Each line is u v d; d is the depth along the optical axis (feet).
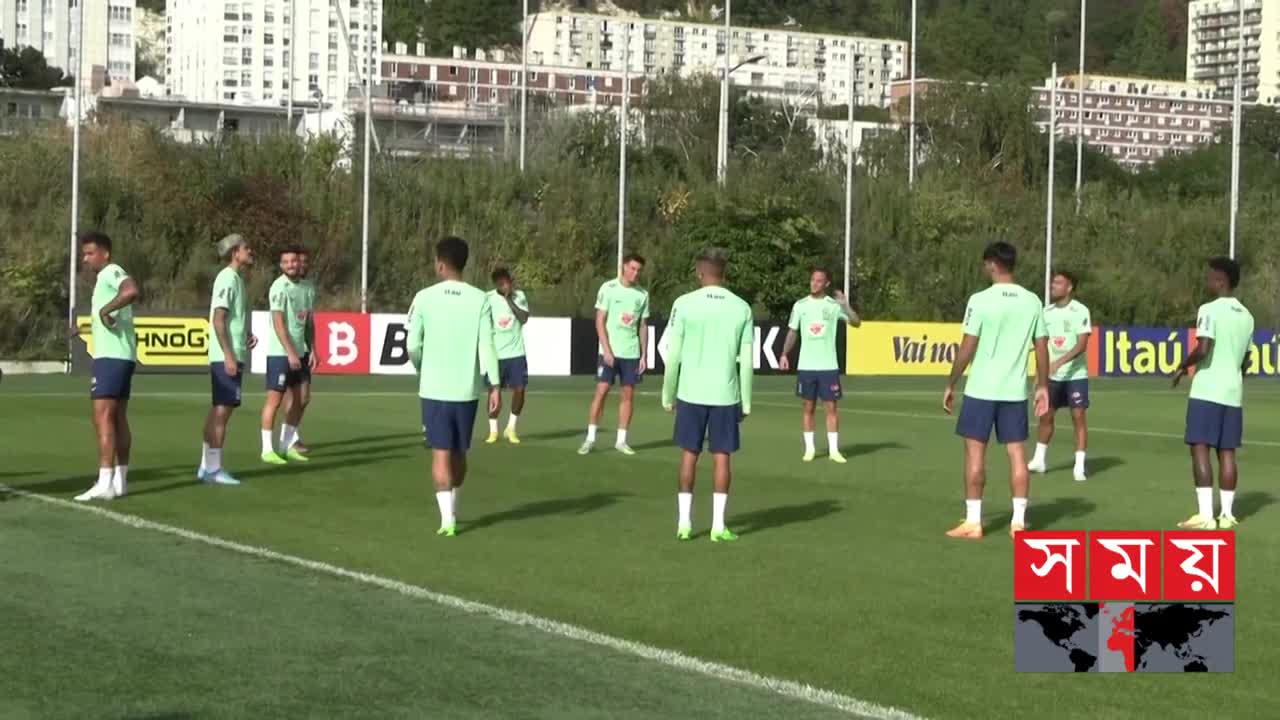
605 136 205.57
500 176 185.06
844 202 189.26
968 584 35.35
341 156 181.47
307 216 168.66
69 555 36.88
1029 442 75.10
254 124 332.19
